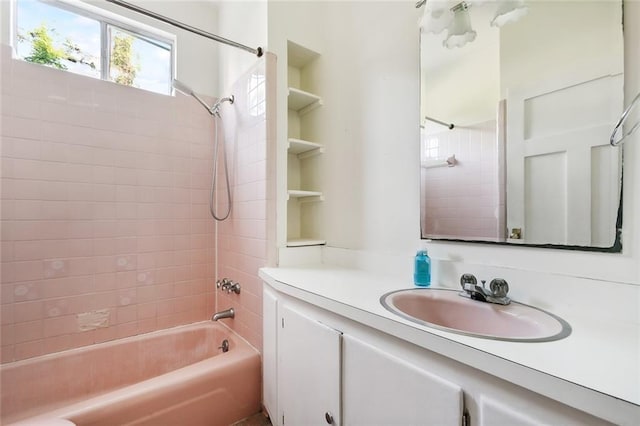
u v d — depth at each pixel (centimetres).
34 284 164
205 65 231
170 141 212
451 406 67
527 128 102
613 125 84
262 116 172
